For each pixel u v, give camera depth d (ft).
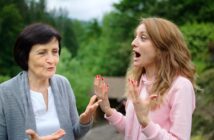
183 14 109.50
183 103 8.14
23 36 7.86
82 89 81.61
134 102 7.91
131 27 122.42
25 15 124.06
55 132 7.49
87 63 138.41
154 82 8.57
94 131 55.21
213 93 32.83
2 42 112.68
